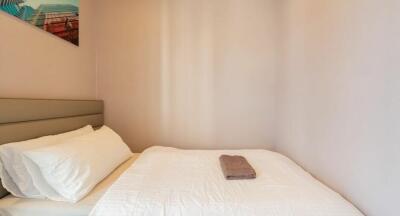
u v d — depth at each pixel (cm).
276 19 246
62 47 188
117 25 247
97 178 138
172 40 248
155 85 250
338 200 113
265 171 157
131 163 187
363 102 113
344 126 129
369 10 109
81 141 150
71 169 125
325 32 150
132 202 110
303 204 109
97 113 235
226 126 253
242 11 247
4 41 133
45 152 122
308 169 175
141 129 253
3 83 133
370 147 108
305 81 181
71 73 201
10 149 119
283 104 230
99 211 105
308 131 175
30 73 153
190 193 121
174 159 182
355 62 119
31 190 122
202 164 173
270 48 248
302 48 186
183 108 251
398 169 92
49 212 113
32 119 143
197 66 249
